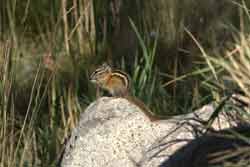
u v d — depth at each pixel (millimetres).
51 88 11086
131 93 10375
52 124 10734
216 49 11531
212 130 7762
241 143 7508
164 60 11898
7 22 12359
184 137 8125
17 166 9977
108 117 8664
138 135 8398
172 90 11539
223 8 12727
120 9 12461
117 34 12273
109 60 11836
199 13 12680
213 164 7371
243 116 8008
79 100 11078
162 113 10617
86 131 8617
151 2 12586
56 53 11414
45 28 12766
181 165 7633
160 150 8039
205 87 10445
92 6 11742
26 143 9477
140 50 12039
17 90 11195
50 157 10344
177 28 12352
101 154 8398
